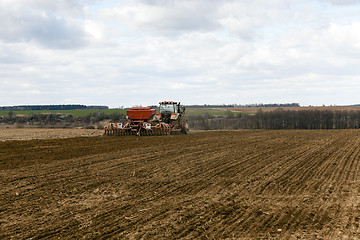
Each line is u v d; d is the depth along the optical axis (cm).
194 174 1201
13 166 1358
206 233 655
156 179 1123
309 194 927
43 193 949
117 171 1254
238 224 703
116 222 720
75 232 666
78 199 895
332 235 636
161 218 741
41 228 687
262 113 7569
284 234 647
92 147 1992
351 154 1681
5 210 803
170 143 2228
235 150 1853
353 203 830
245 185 1040
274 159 1530
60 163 1427
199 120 7125
